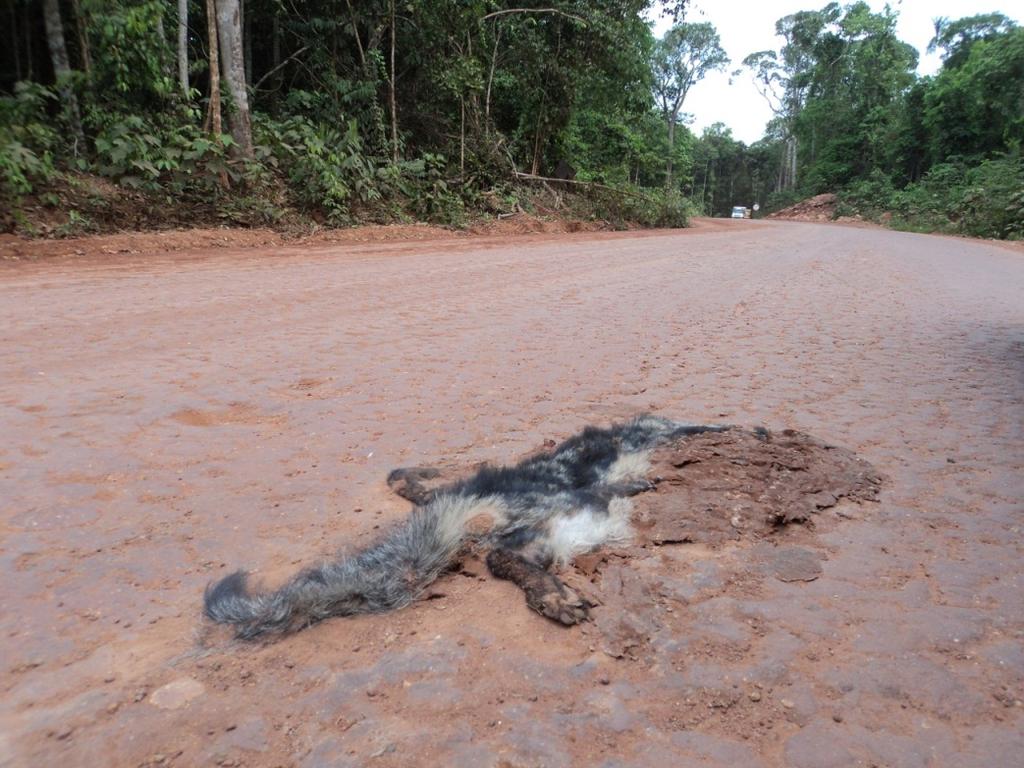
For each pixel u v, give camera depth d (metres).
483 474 2.91
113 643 1.97
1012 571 2.42
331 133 16.77
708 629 2.08
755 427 3.77
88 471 3.11
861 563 2.46
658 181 43.25
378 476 3.17
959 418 4.17
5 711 1.71
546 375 5.01
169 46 14.48
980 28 46.34
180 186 13.35
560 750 1.62
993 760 1.60
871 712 1.76
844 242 20.14
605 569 2.38
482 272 10.48
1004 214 28.89
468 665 1.91
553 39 23.77
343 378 4.75
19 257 9.95
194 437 3.58
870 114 52.31
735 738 1.67
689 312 7.73
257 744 1.62
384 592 2.18
